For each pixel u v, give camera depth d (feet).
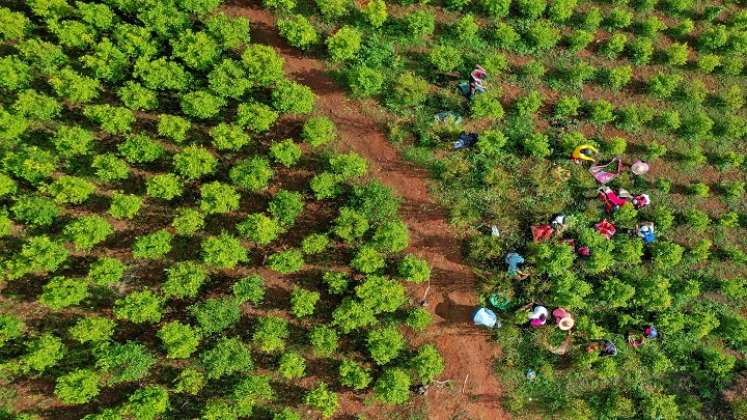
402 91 98.27
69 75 90.17
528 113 100.32
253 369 93.61
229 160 97.25
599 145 101.55
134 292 89.56
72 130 89.76
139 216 94.73
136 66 91.71
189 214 89.51
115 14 95.71
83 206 94.12
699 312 98.84
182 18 94.58
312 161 98.37
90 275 87.76
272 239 95.14
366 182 98.53
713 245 101.55
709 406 97.71
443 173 98.63
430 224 98.73
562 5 101.50
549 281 96.48
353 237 93.40
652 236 98.58
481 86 99.45
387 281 92.12
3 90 94.43
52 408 90.12
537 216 98.89
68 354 90.89
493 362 96.68
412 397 94.79
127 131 95.45
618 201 97.91
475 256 97.30
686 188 102.01
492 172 98.27
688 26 103.50
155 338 92.53
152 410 86.02
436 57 98.43
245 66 93.86
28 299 91.66
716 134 103.65
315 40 98.68
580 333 96.84
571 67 103.60
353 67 100.07
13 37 93.45
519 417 95.76
